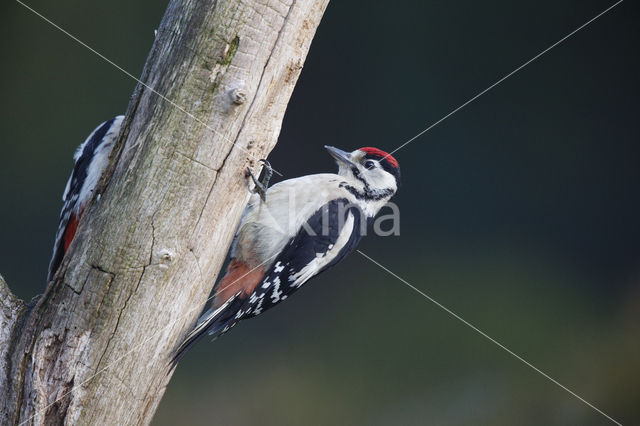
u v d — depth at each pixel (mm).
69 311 4504
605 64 14180
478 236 13891
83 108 13664
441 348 12086
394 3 14500
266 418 11000
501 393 11305
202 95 4480
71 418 4488
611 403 10977
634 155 14055
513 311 12688
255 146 4715
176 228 4539
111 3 13812
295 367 11766
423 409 11234
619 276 13227
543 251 13664
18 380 4492
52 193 13289
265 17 4512
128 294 4504
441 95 14578
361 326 12516
